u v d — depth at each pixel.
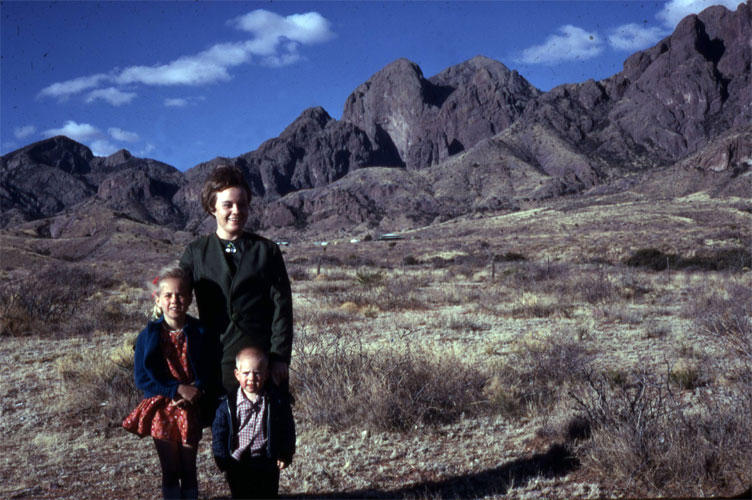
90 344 10.55
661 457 4.23
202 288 3.32
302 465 4.64
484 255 56.19
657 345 9.88
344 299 17.66
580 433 5.07
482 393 6.45
